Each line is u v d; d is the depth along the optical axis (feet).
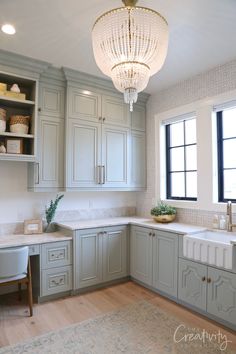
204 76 10.11
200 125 10.21
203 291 7.98
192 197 10.98
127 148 11.83
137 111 12.34
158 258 9.66
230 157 9.63
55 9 6.36
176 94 11.25
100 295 9.63
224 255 7.30
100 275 10.19
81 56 8.82
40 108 9.57
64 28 7.16
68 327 7.42
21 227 10.00
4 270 7.45
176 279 8.90
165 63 9.33
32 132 9.22
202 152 10.13
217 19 6.81
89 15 6.61
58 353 6.31
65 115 10.05
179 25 7.06
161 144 11.98
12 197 9.89
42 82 9.65
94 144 10.71
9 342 6.73
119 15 4.86
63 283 9.32
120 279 10.93
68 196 11.30
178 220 10.97
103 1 6.09
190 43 7.98
